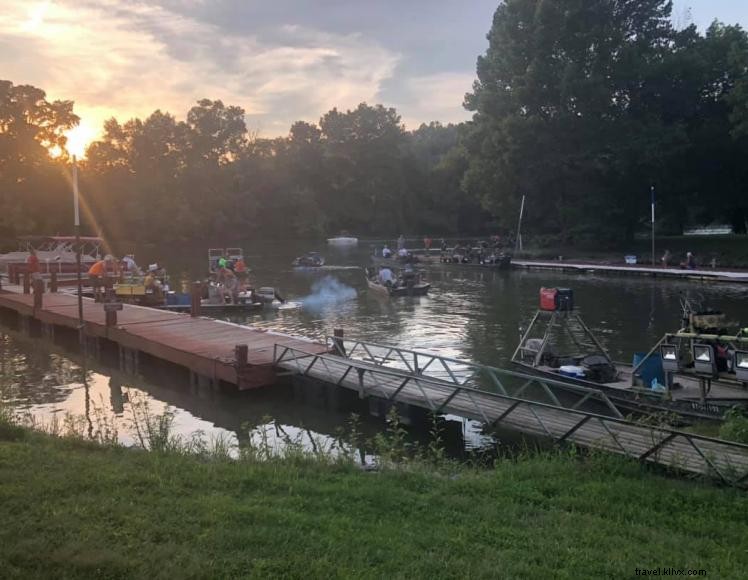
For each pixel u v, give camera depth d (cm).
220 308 3180
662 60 5919
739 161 6028
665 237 6681
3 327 2914
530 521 681
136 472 766
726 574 561
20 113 7744
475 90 7325
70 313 2606
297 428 1446
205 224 10275
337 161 11438
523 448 1184
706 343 1287
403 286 3803
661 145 5653
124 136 10244
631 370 1577
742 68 5353
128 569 511
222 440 1199
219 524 609
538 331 2577
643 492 778
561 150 6156
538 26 6022
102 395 1756
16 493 671
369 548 571
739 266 4731
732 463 862
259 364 1681
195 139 10569
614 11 6206
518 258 6041
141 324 2328
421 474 849
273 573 517
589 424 1134
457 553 577
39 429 1123
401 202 11669
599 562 571
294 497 709
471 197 10681
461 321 2850
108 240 9575
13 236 7781
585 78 5888
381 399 1475
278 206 11088
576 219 6350
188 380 1911
